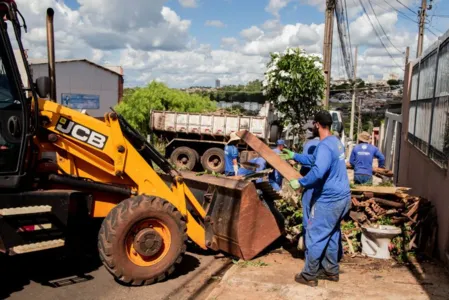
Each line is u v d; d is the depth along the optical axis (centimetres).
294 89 1477
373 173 941
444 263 588
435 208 660
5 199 509
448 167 598
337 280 550
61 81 4106
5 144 509
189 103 2677
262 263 627
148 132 2567
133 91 2834
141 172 604
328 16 1753
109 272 562
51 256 646
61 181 569
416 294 503
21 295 530
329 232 530
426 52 877
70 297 529
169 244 577
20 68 564
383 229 631
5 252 501
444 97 676
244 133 616
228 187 657
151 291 551
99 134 582
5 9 507
